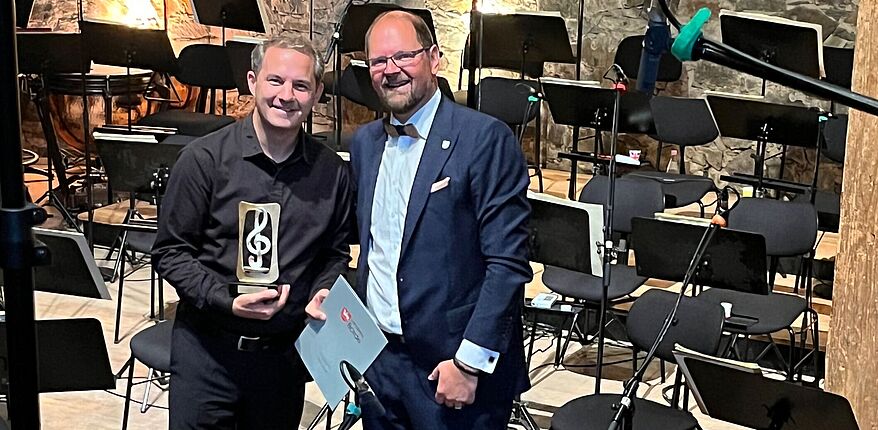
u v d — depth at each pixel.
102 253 6.21
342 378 2.71
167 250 2.84
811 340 4.79
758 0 6.62
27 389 1.20
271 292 2.74
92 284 3.72
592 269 4.04
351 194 2.95
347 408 2.90
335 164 2.92
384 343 2.62
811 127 5.14
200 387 2.87
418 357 2.79
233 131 2.86
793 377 4.52
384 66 2.68
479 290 2.76
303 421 4.24
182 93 7.77
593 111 5.51
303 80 2.75
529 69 6.78
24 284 1.19
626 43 6.52
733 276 3.95
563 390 4.56
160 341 3.79
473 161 2.68
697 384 2.90
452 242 2.71
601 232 3.99
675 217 4.07
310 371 2.78
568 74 7.39
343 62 7.71
